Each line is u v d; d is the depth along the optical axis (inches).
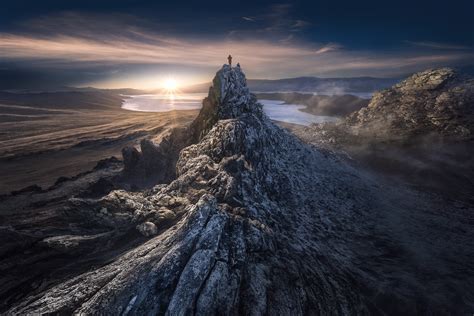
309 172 1787.6
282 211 1234.0
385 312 803.4
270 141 1814.7
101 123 5418.3
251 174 1320.1
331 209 1448.1
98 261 753.0
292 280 730.8
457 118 2903.5
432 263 1134.4
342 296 770.2
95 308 554.9
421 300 879.1
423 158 2437.3
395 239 1290.6
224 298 587.5
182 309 540.4
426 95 3432.6
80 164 2854.3
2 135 4101.9
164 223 908.6
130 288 578.9
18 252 797.9
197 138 1946.4
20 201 1614.2
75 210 1024.9
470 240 1368.1
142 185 1898.4
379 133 3011.8
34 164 2851.9
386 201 1718.8
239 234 790.5
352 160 2416.3
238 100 1927.9
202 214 759.7
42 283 689.6
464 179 2103.8
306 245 1003.3
